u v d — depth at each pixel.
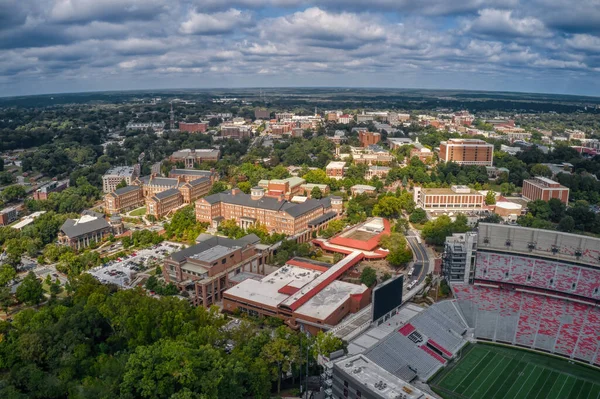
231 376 158.25
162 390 148.12
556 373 197.00
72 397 149.00
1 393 147.62
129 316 196.38
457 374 195.62
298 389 180.25
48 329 184.75
